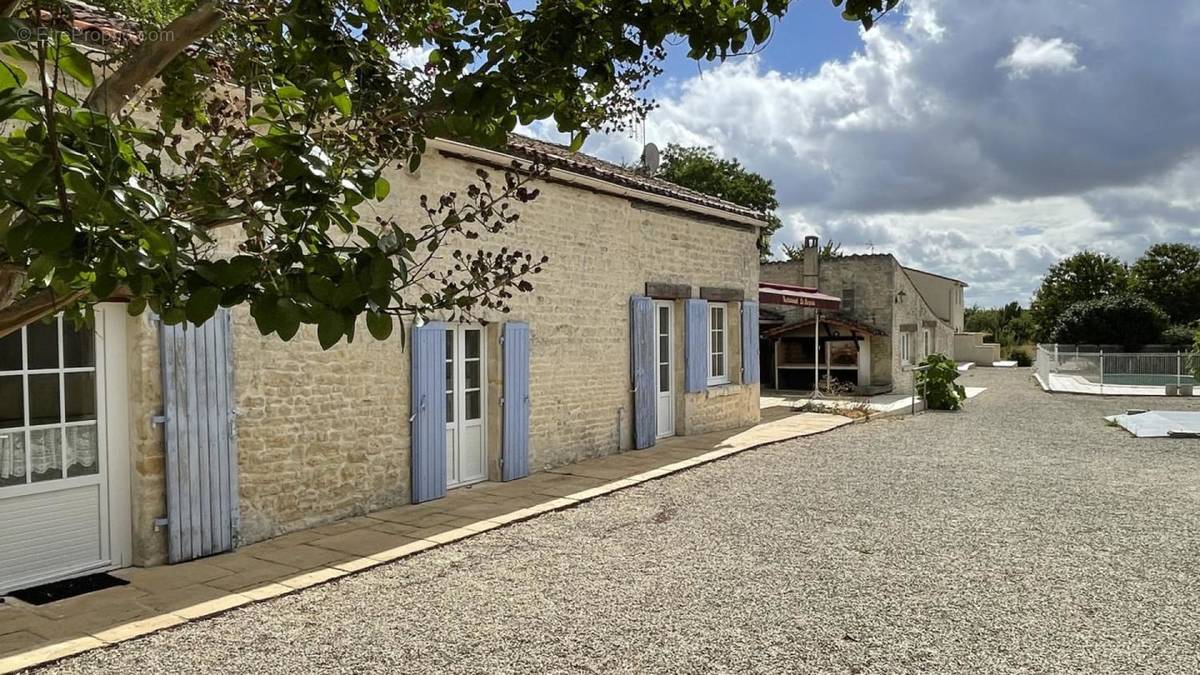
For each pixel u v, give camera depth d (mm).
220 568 5340
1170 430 13000
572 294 9453
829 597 4840
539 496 7684
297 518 6324
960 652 3988
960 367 36125
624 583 5113
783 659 3908
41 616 4414
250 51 2359
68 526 5066
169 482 5355
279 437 6188
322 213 1630
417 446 7312
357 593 4918
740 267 13242
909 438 12461
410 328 7281
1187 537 6289
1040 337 46844
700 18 1989
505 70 2004
